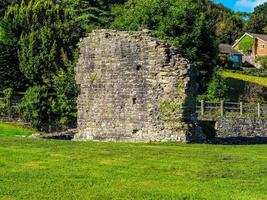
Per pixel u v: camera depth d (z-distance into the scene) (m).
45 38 54.78
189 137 31.14
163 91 31.39
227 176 19.08
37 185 17.27
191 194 16.28
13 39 56.25
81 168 20.12
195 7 60.22
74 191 16.55
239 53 116.88
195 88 31.98
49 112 48.44
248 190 16.89
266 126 49.44
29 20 56.94
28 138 29.92
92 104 34.16
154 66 31.64
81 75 34.78
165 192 16.52
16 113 48.41
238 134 47.78
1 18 57.22
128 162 21.50
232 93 72.31
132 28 58.91
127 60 32.66
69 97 48.97
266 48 127.25
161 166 20.78
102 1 82.81
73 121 48.78
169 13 58.50
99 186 17.22
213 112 51.06
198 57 59.62
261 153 26.16
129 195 16.11
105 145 27.30
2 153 23.14
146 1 59.88
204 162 21.81
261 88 75.31
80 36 57.03
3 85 55.12
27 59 54.56
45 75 53.84
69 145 26.52
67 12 58.91
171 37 57.84
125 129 32.56
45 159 21.89
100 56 33.88
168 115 31.22
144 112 31.88
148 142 30.58
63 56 54.09
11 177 18.38
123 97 32.75
